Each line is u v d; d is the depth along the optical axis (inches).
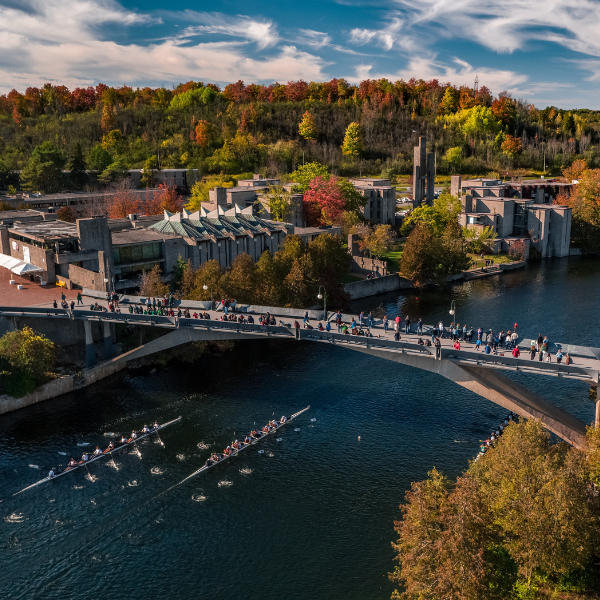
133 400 3887.8
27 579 2401.6
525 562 1969.7
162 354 4517.7
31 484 3002.0
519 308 5885.8
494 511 2090.3
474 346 3233.3
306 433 3459.6
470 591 1814.7
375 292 6515.8
